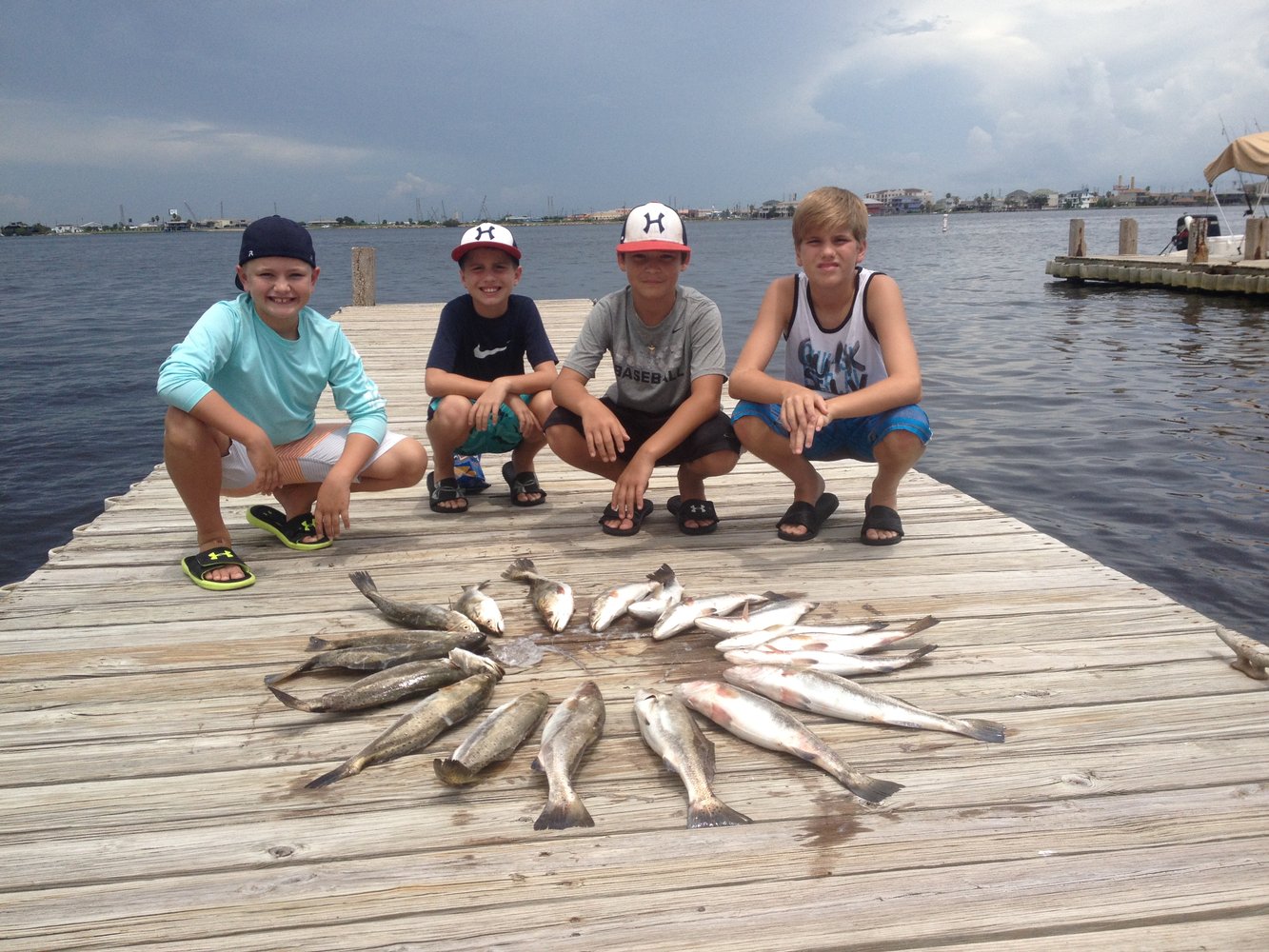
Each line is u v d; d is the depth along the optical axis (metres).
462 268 4.45
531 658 2.99
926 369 12.64
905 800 2.21
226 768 2.39
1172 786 2.25
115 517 4.46
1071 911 1.83
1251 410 9.56
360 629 3.22
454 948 1.75
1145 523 6.45
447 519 4.48
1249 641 2.91
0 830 2.12
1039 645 3.03
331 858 2.03
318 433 4.07
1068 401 10.37
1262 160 20.02
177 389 3.36
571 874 1.96
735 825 2.11
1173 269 21.05
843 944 1.76
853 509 4.55
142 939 1.78
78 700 2.73
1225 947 1.75
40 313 22.23
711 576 3.68
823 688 2.63
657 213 3.84
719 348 4.07
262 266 3.54
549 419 4.28
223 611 3.36
